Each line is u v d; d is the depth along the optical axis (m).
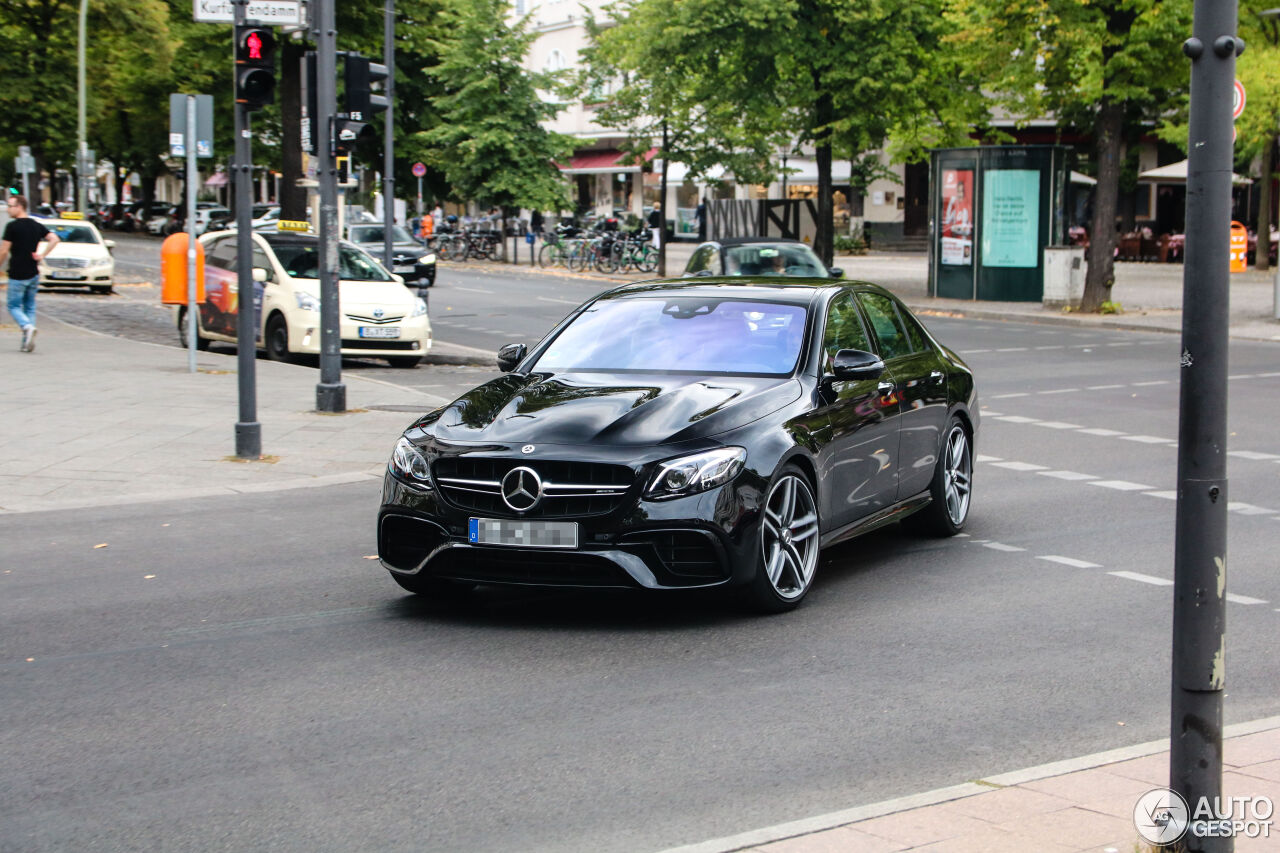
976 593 7.48
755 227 46.81
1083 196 55.28
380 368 19.44
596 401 6.91
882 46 30.27
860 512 7.76
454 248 53.91
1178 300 31.97
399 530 6.85
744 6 30.33
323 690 5.73
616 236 46.44
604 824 4.32
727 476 6.52
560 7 70.69
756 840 4.01
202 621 6.85
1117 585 7.68
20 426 12.76
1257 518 9.55
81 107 43.88
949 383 8.95
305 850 4.12
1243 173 49.53
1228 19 3.58
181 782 4.68
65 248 32.56
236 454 11.48
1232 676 6.03
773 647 6.38
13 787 4.64
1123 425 14.16
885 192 59.28
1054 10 26.36
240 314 11.38
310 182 26.53
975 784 4.46
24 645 6.42
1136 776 4.52
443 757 4.93
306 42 30.92
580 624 6.80
